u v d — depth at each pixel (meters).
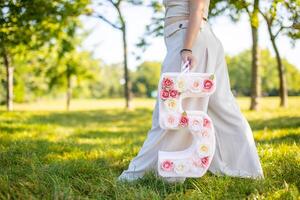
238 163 3.79
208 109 3.85
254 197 3.27
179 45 3.71
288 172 3.87
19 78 25.97
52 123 12.27
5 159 4.80
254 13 6.90
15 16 7.73
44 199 3.24
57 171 4.07
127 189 3.48
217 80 3.82
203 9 3.64
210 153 3.45
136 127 12.11
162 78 3.45
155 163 3.81
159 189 3.60
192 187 3.66
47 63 23.50
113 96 82.50
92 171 4.18
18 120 11.62
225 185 3.56
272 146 5.30
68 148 5.95
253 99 17.20
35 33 12.17
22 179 3.77
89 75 25.00
